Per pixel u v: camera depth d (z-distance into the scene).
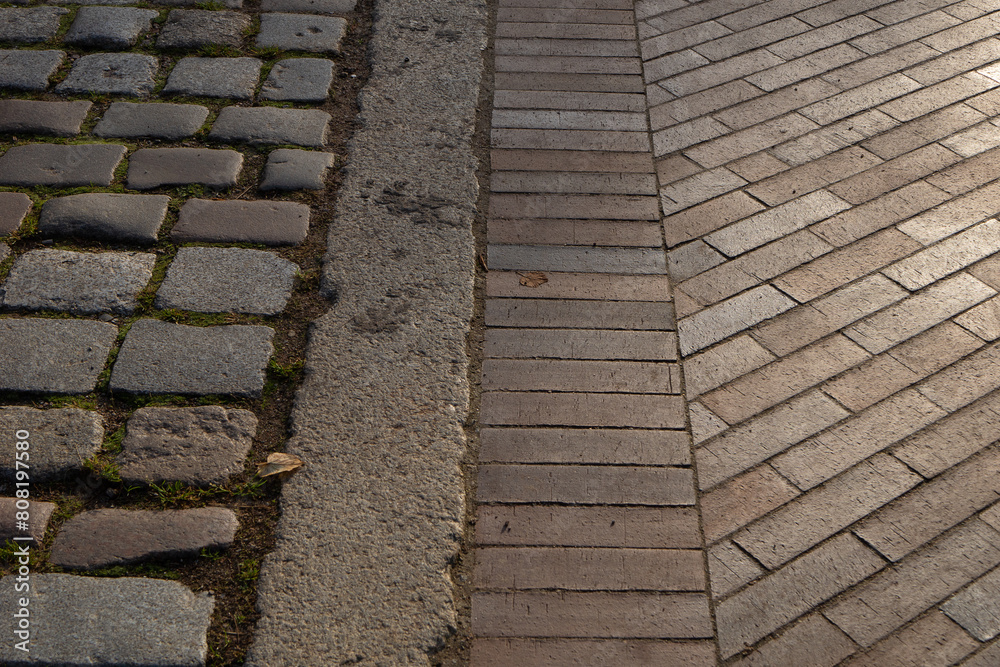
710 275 2.94
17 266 2.87
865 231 3.09
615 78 3.87
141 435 2.40
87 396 2.49
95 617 2.02
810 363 2.64
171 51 3.92
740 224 3.13
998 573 2.16
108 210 3.08
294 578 2.12
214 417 2.46
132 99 3.63
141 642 1.99
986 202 3.20
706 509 2.29
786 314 2.80
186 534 2.19
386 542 2.19
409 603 2.08
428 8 4.29
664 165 3.40
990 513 2.28
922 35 4.13
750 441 2.44
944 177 3.31
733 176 3.34
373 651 2.00
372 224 3.09
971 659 2.01
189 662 1.96
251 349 2.64
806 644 2.03
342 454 2.37
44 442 2.36
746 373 2.62
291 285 2.86
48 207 3.09
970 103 3.69
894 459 2.40
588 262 2.99
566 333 2.74
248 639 2.01
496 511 2.28
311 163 3.34
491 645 2.03
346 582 2.11
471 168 3.36
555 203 3.22
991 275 2.92
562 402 2.54
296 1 4.31
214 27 4.08
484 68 3.91
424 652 2.00
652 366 2.64
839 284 2.90
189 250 2.96
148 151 3.36
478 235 3.09
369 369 2.59
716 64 3.95
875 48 4.04
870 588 2.13
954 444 2.43
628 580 2.15
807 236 3.07
